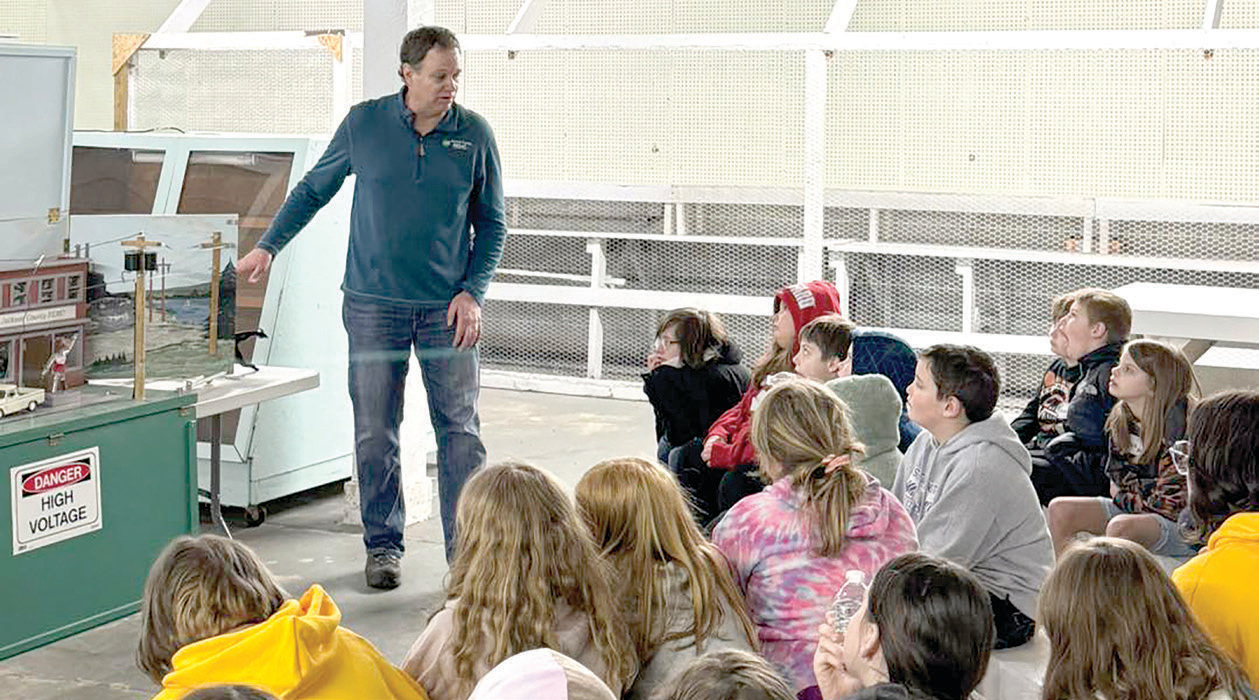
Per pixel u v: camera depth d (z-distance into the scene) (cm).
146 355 547
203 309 575
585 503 344
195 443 530
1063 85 794
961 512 405
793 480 366
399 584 577
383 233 564
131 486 505
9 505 461
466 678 313
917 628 254
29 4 904
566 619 321
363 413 572
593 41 754
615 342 895
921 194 813
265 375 607
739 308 841
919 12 837
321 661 288
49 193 515
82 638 509
